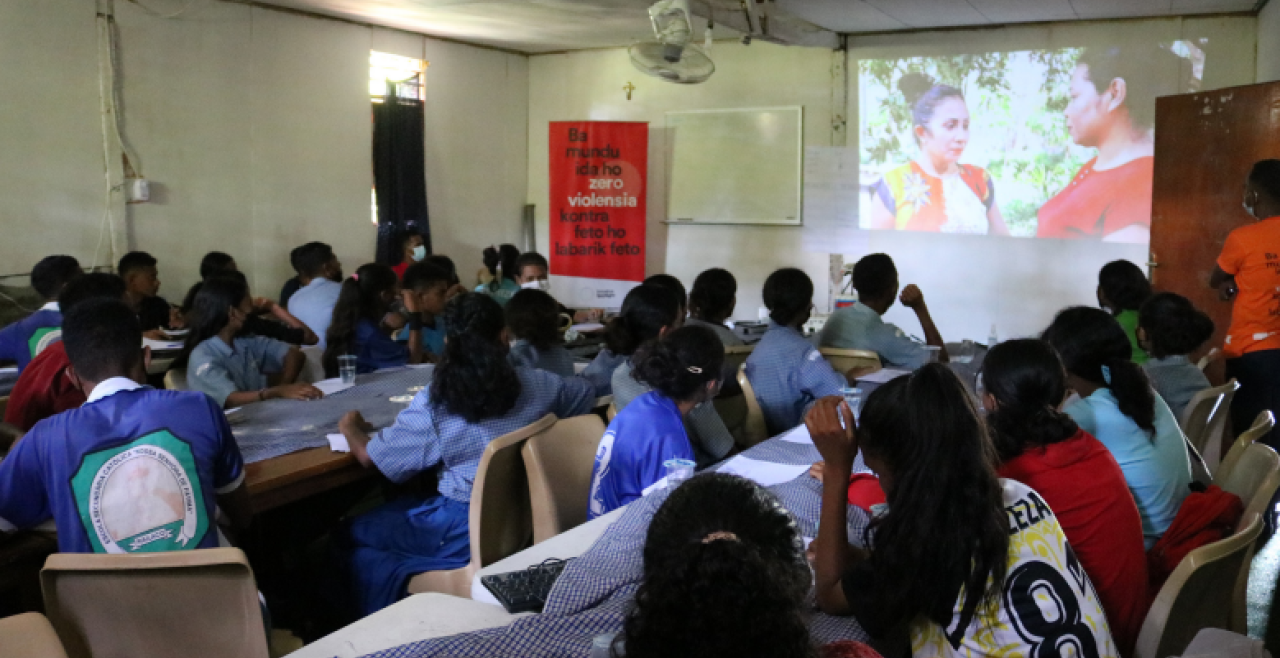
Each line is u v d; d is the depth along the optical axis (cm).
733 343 369
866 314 381
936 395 130
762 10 527
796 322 331
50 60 494
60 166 503
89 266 519
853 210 669
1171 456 206
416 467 247
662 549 112
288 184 621
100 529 183
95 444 184
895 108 643
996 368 164
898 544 129
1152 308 307
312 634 274
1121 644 159
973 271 628
